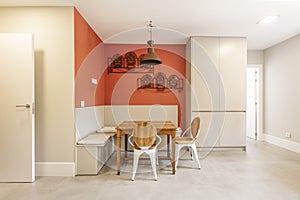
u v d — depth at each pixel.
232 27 4.22
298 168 3.53
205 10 3.42
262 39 5.01
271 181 2.97
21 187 2.79
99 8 3.32
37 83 3.19
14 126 2.96
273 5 3.25
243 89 4.80
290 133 4.90
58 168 3.20
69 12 3.20
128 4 3.19
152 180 3.04
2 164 2.97
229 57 4.78
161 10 3.43
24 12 3.19
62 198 2.48
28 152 2.96
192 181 2.99
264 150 4.84
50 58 3.19
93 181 3.00
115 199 2.46
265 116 5.99
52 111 3.20
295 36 4.72
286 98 5.04
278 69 5.36
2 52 2.94
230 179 3.05
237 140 4.79
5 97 2.95
